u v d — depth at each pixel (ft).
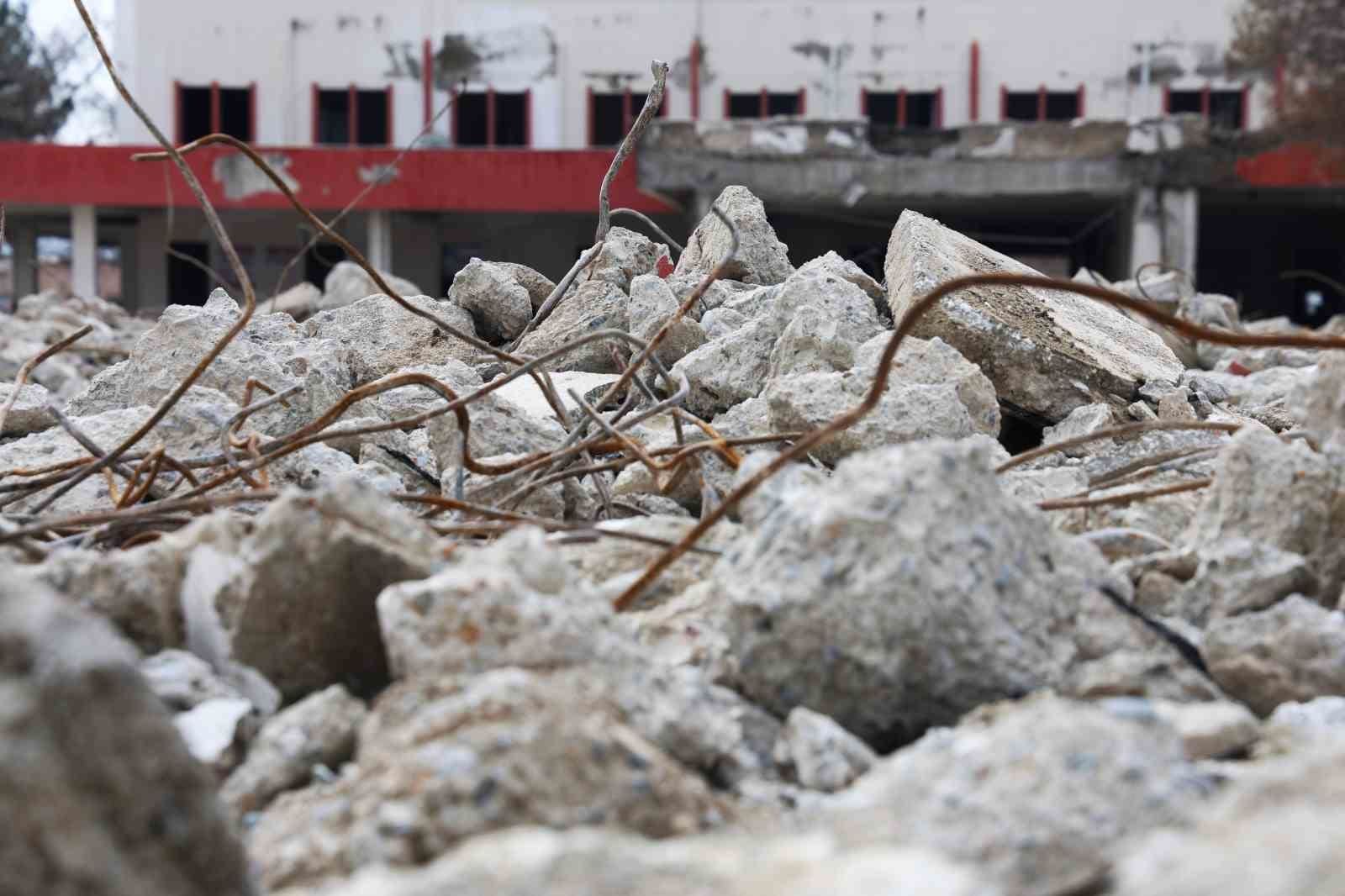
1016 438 24.18
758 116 141.18
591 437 18.13
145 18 140.36
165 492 19.40
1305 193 122.83
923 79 138.82
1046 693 10.42
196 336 24.25
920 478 10.94
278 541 10.65
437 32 141.28
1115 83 137.08
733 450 18.47
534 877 6.97
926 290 23.85
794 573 10.71
